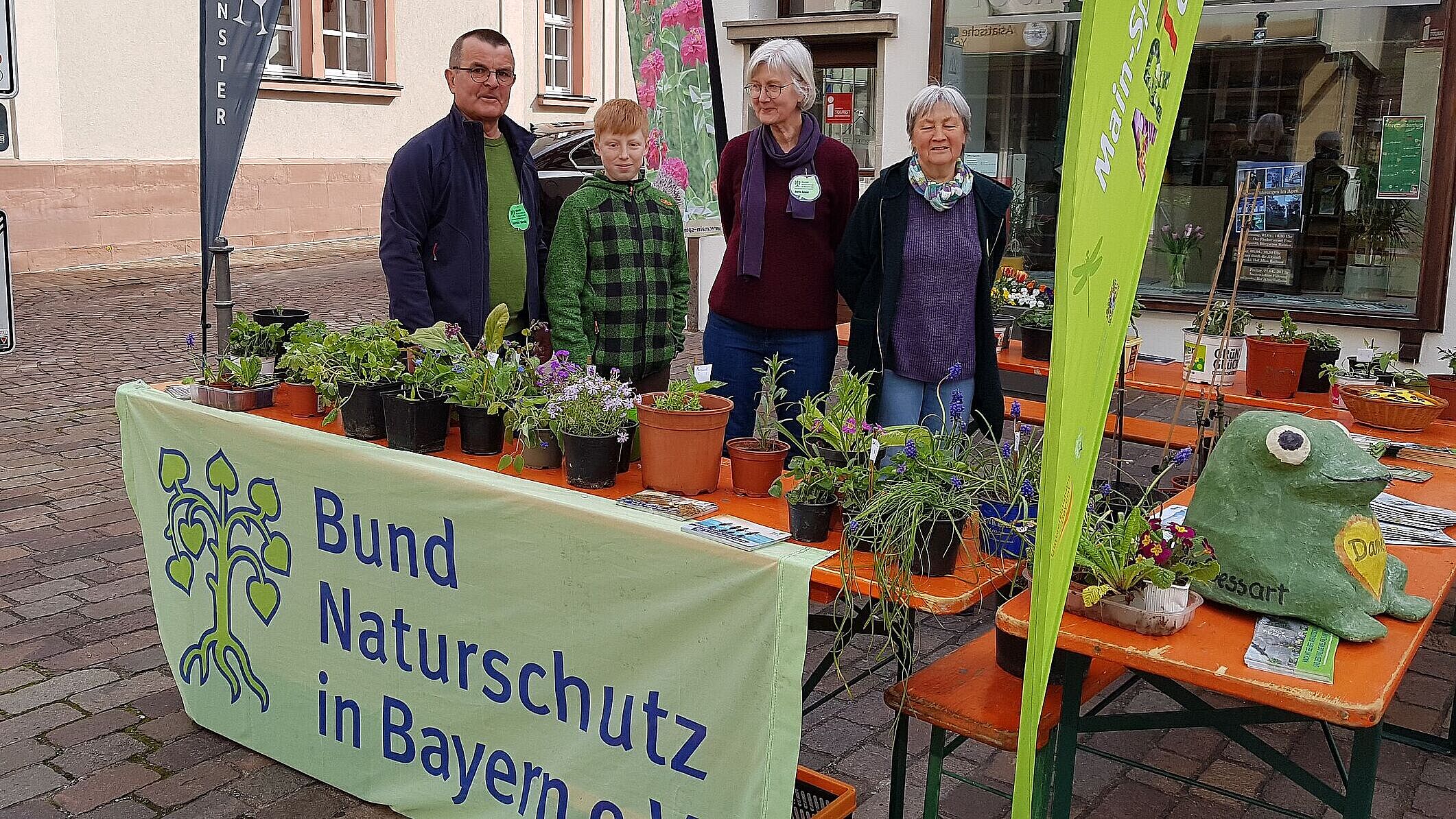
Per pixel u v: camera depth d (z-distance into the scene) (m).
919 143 3.63
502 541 2.63
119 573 4.61
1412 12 6.12
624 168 3.68
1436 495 3.09
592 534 2.47
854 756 3.35
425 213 3.66
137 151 12.71
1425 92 6.15
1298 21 6.45
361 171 14.91
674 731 2.42
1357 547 2.12
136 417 3.43
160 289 11.23
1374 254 6.44
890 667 3.86
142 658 3.89
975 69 7.45
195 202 13.26
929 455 2.35
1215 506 2.22
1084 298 1.18
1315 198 6.57
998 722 2.26
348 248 14.45
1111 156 1.24
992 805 3.11
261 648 3.19
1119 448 4.50
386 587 2.88
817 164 3.87
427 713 2.85
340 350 3.13
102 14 12.20
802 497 2.34
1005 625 2.16
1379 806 3.17
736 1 8.34
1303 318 6.57
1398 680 1.94
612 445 2.65
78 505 5.41
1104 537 2.14
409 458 2.82
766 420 2.77
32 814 2.96
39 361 8.25
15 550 4.82
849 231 3.80
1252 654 1.99
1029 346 5.07
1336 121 6.45
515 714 2.69
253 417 3.16
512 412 2.83
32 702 3.56
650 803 2.48
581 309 3.72
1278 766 2.15
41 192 11.81
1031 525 2.28
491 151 3.81
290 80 13.76
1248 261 6.82
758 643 2.26
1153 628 2.09
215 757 3.26
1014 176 7.45
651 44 4.21
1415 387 4.18
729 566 2.28
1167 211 7.00
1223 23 6.66
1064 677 2.20
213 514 3.25
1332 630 2.08
